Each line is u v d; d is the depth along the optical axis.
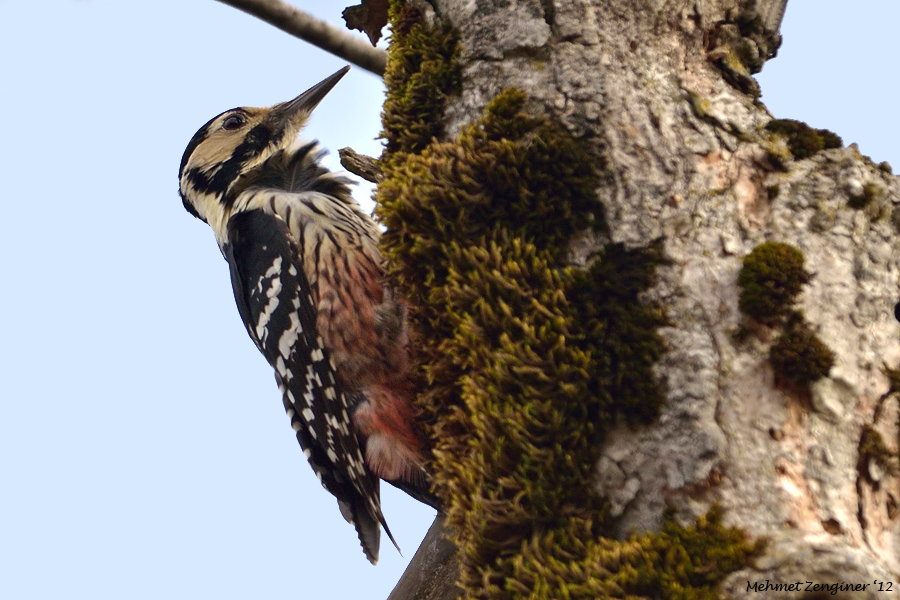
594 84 6.48
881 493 5.61
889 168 6.36
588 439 5.79
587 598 5.32
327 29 9.59
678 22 6.84
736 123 6.49
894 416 5.74
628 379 5.77
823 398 5.60
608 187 6.27
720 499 5.39
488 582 5.78
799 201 6.15
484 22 6.91
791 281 5.81
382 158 7.59
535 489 5.74
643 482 5.58
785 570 4.98
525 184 6.41
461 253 6.55
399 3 7.55
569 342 5.95
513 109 6.58
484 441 6.01
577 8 6.69
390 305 9.61
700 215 6.15
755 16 7.10
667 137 6.39
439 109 7.11
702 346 5.76
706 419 5.56
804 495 5.38
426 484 9.44
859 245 6.04
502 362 6.00
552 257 6.25
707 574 5.14
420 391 7.94
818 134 6.45
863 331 5.84
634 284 6.00
